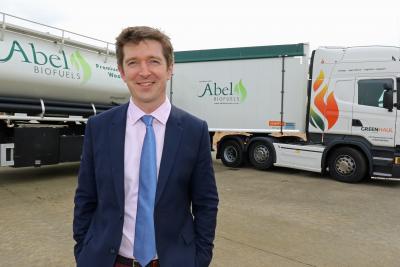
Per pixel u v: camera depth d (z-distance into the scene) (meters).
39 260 3.73
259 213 5.75
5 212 5.45
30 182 7.93
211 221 1.77
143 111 1.65
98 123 1.72
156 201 1.57
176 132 1.64
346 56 8.88
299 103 10.04
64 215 5.34
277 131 10.35
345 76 8.86
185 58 11.56
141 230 1.58
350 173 8.73
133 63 1.63
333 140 8.96
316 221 5.37
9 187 7.32
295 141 10.17
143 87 1.61
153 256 1.58
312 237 4.64
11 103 7.48
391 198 7.07
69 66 8.27
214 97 11.24
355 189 7.93
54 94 8.20
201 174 1.72
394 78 8.27
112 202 1.61
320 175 9.80
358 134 8.68
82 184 1.77
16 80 7.29
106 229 1.61
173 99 11.79
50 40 8.02
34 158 7.94
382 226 5.19
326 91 9.13
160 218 1.57
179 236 1.65
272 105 10.41
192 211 1.83
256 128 10.67
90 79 8.76
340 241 4.52
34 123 8.26
